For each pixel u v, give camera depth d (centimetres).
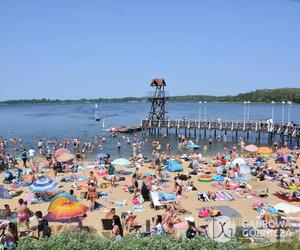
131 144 5238
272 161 3622
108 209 2130
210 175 2841
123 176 2962
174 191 2458
